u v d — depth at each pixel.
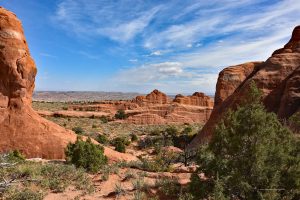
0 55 28.33
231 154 11.84
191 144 43.72
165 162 24.27
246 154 11.45
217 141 12.27
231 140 11.87
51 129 29.64
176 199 13.43
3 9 29.42
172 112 113.44
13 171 15.41
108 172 17.62
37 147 27.98
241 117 12.09
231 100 40.69
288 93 31.72
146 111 112.88
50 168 17.56
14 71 28.67
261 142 11.47
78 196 14.15
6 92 28.64
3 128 27.75
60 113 105.62
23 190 13.82
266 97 35.41
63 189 14.77
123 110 115.69
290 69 36.19
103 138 52.38
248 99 12.73
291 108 30.58
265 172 11.09
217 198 10.30
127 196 13.91
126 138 61.44
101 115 111.12
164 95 137.00
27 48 30.88
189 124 105.19
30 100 30.80
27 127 28.48
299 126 16.69
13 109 28.67
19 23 30.17
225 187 11.23
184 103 126.19
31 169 16.69
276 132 12.71
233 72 50.81
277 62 37.56
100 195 14.33
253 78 37.16
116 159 29.48
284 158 11.49
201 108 117.50
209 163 11.92
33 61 30.81
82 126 82.69
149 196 13.66
